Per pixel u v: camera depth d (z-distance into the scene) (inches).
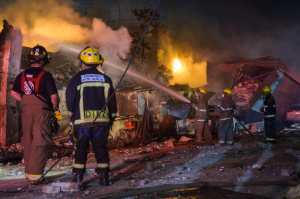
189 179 247.3
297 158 316.2
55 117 257.9
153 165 315.0
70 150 416.2
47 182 257.3
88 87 237.1
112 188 232.7
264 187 215.9
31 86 251.3
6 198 218.4
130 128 543.8
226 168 280.2
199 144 498.0
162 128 610.5
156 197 206.1
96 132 238.4
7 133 469.4
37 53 257.8
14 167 339.9
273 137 454.9
